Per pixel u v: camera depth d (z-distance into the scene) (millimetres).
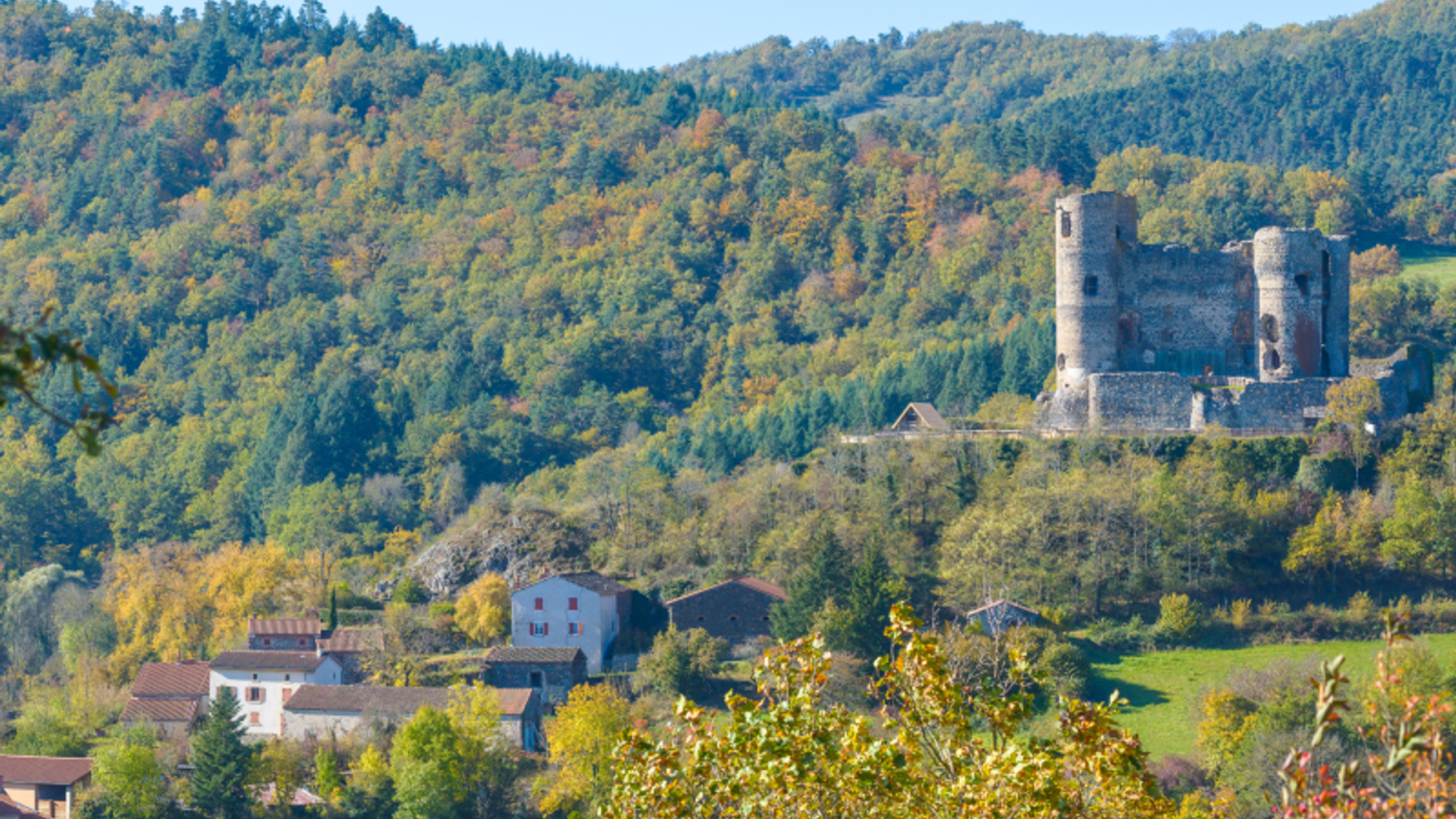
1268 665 179750
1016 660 58500
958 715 54719
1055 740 55281
